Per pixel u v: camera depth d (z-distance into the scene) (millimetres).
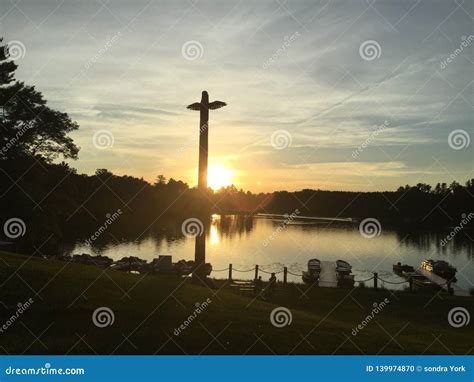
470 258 63062
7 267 18703
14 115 33438
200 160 26547
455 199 96750
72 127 36250
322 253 66188
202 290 20375
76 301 15625
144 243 72188
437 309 22031
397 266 48094
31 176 34094
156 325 14000
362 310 21500
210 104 26375
